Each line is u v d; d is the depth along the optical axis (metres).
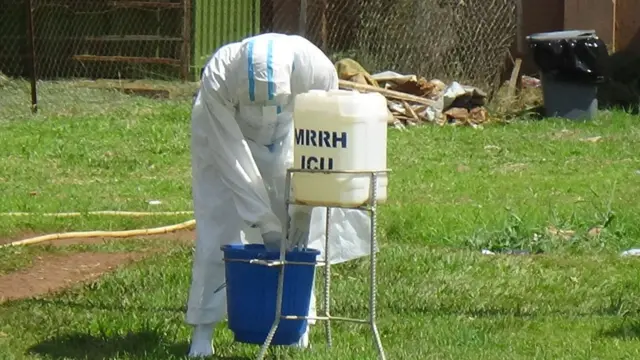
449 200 41.50
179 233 35.38
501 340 22.41
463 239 34.06
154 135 56.69
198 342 20.78
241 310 19.94
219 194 20.38
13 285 27.73
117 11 79.69
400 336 22.66
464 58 69.38
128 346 21.59
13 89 69.44
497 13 69.00
